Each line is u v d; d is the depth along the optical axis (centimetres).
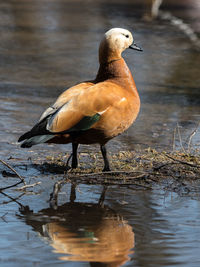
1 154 1236
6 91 1862
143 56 2489
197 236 823
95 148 1311
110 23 3300
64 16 3531
